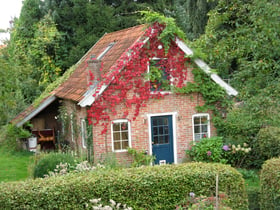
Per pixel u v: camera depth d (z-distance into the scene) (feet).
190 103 53.98
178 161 53.72
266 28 36.88
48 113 71.00
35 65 94.58
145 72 51.06
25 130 66.39
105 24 97.76
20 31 96.63
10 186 30.01
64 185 29.84
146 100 51.80
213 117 54.95
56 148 67.26
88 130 49.78
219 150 51.47
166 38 50.83
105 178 30.73
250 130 52.49
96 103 49.34
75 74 66.18
